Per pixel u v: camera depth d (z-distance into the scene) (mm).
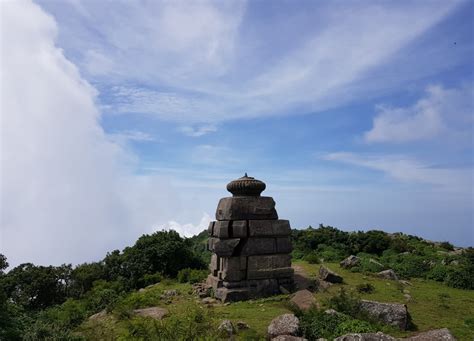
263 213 13781
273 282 13336
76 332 10430
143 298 12797
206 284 14805
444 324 9680
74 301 16062
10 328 9422
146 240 20781
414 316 10305
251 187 13844
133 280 18766
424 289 13859
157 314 10938
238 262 13086
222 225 13219
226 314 10617
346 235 24078
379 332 8047
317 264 19125
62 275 19109
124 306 11711
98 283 18531
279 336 8031
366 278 15000
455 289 14320
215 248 12961
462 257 18031
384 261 19250
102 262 21359
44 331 9508
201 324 7617
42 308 17266
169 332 7121
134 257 19984
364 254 21344
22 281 18047
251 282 13094
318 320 9000
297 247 23922
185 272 18156
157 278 18641
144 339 7066
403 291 13062
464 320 10047
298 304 11164
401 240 23734
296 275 15844
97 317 12000
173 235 21344
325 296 11914
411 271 16875
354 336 7633
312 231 26047
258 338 8266
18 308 11367
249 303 11875
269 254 13562
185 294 14219
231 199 13578
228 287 12836
